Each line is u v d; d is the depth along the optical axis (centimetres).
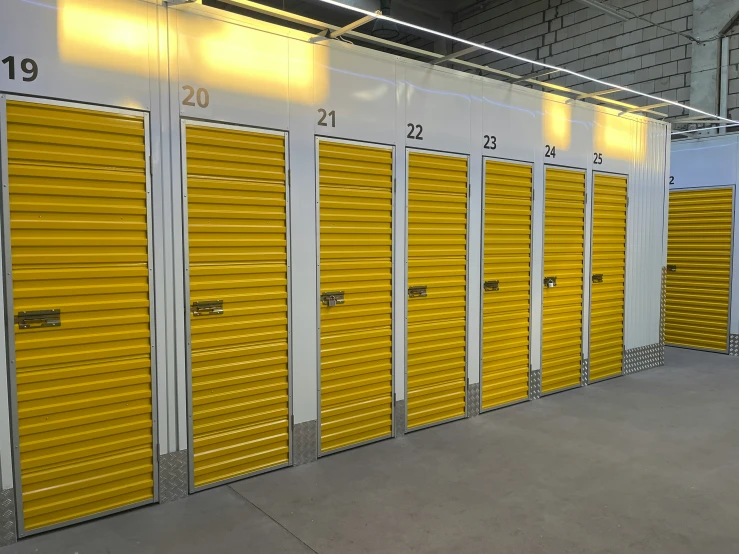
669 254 884
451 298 531
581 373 660
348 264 458
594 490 390
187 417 385
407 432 505
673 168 870
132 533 337
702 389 646
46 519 338
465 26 1220
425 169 505
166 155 367
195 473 390
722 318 830
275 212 416
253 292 409
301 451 439
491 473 419
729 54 852
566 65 1053
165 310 373
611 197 681
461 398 546
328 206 444
